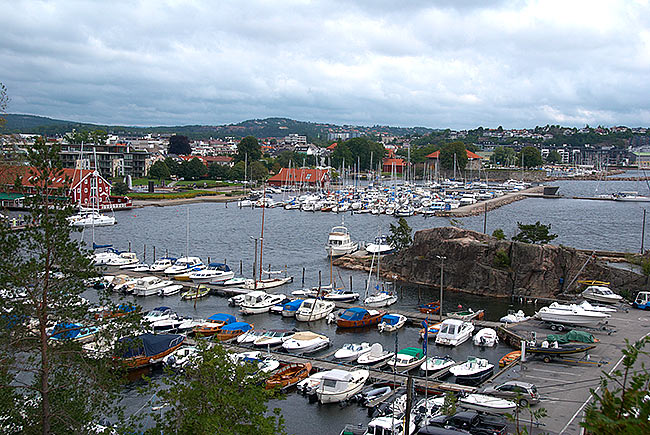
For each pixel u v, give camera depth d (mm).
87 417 34844
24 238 34625
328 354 65250
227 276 102000
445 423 42562
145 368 59969
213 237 152125
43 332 34250
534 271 92188
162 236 152000
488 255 96312
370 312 78438
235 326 71062
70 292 35594
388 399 51344
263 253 131125
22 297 34875
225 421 29797
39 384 35375
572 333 60188
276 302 86062
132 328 38094
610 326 67938
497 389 48219
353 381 53906
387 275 107625
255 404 30578
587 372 53438
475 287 95812
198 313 82812
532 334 67000
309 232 162625
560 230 167625
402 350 63188
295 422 48844
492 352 66062
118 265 109312
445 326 69688
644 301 77312
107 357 36375
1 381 32688
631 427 14945
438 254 101000
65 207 35625
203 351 33406
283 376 56188
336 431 47250
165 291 92688
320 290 89812
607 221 189375
